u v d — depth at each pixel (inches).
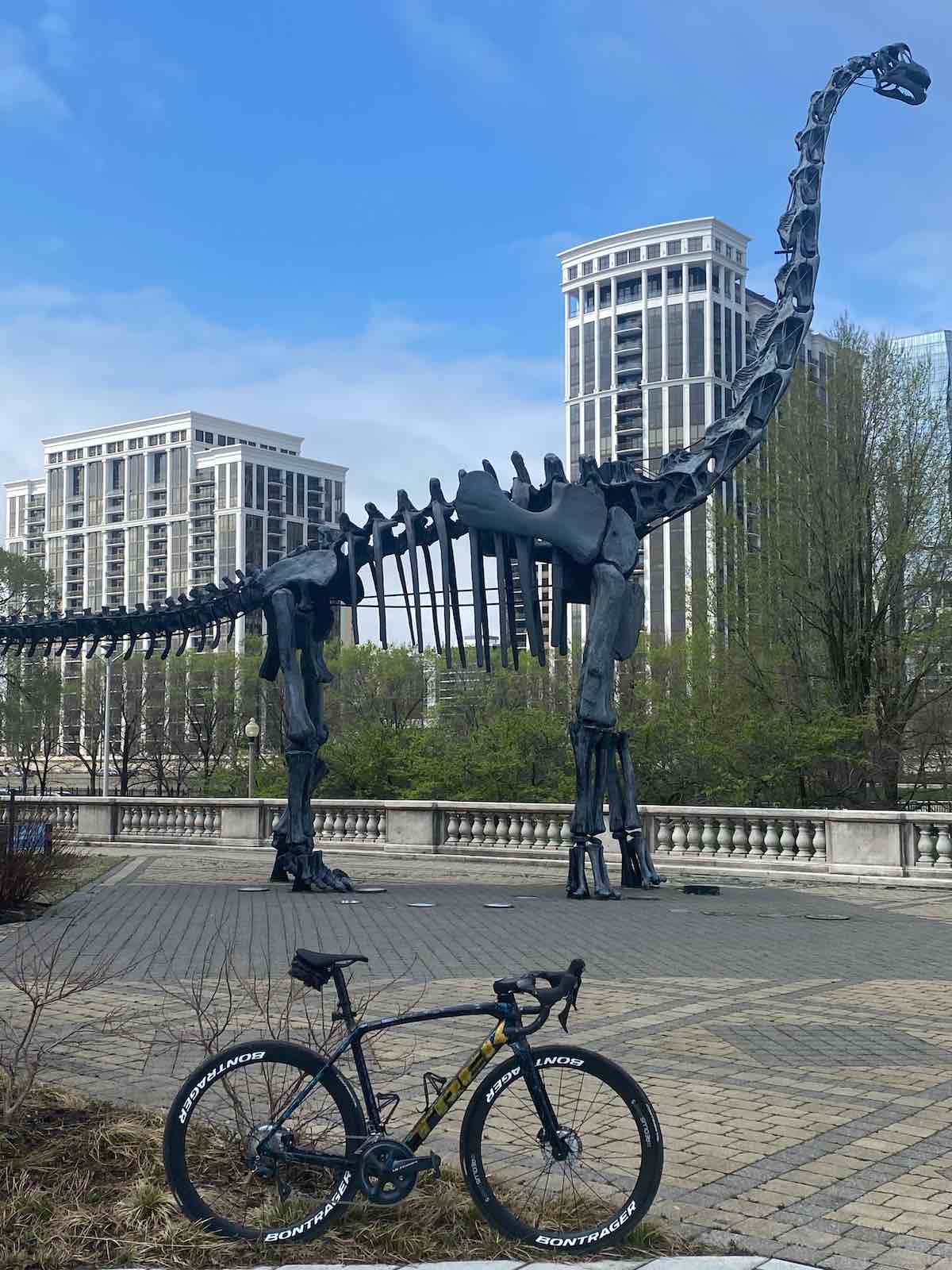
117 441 6136.8
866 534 1236.5
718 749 1188.5
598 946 508.1
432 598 748.6
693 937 535.2
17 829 766.5
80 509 6279.5
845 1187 215.2
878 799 1205.1
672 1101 269.9
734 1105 267.0
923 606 1214.9
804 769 1184.8
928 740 1230.3
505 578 715.4
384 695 2081.7
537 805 909.8
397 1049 314.5
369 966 452.8
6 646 890.1
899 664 1211.9
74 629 859.4
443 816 965.8
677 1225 197.6
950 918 608.4
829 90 740.7
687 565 1379.2
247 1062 193.3
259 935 539.2
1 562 1978.3
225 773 1793.8
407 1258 181.3
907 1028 346.9
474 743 1422.2
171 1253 181.6
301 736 738.2
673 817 852.6
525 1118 192.7
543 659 711.1
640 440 4658.0
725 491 1338.6
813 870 784.3
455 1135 241.6
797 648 1293.1
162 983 414.9
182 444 5905.5
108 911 630.5
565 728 1355.8
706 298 4534.9
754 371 738.2
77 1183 204.2
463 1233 189.2
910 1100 271.4
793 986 415.2
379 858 956.6
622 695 1477.6
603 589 705.6
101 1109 250.8
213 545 5743.1
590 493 720.3
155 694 2556.6
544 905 660.1
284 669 744.3
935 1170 224.7
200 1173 199.2
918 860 760.3
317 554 770.8
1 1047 312.2
